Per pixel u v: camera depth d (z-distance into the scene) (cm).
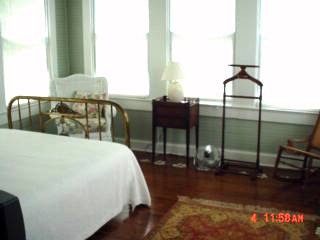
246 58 438
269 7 422
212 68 458
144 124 503
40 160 277
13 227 153
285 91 430
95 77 479
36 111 480
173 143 490
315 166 420
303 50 416
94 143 321
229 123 459
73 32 521
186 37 464
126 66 503
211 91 464
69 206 244
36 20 471
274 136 442
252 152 455
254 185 390
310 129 425
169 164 454
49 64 496
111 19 500
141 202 332
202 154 441
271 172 427
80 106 459
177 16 464
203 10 451
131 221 313
